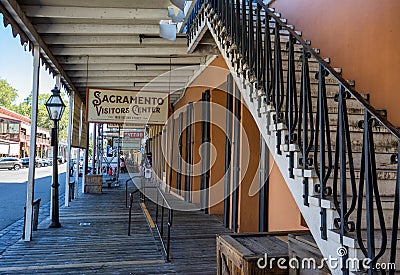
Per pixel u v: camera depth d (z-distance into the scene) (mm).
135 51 5570
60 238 4832
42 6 4055
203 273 3496
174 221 6207
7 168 28109
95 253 4125
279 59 2705
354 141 2842
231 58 3641
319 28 4379
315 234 2154
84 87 8344
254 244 2902
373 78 3402
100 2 4020
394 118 3109
